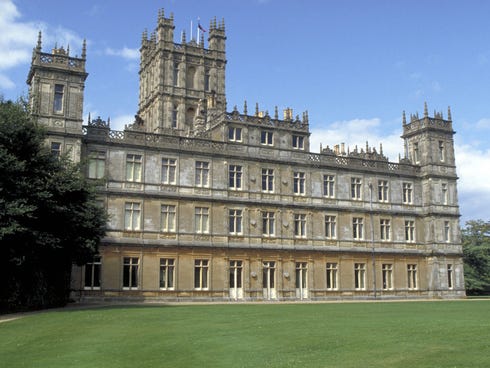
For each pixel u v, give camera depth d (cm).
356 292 6606
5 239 3831
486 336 2408
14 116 4053
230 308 4262
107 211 5525
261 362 2002
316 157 6694
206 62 8806
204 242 5891
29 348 2452
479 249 8706
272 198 6334
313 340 2397
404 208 7144
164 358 2139
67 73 5444
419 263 7112
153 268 5634
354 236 6769
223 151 6172
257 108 6706
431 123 7388
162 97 8388
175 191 5869
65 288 4812
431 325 2827
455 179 7425
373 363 1925
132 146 5747
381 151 7394
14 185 3875
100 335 2745
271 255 6209
